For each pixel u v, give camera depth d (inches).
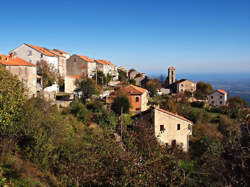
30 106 644.7
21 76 1485.0
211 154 746.8
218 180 516.7
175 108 1758.1
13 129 566.3
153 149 392.5
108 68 3105.3
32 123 609.0
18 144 615.8
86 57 2881.4
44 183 493.0
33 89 1604.3
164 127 1083.3
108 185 316.2
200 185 565.6
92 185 339.9
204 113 1876.2
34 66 1614.2
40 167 548.1
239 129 528.1
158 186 315.9
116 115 1259.2
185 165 738.2
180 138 1103.0
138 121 1052.5
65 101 1417.3
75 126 989.2
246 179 426.3
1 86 552.7
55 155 573.0
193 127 1441.9
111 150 345.4
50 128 645.9
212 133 1341.0
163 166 329.1
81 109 1175.6
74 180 382.0
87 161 373.4
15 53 2186.3
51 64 2196.1
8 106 549.6
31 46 2151.8
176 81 3373.5
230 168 490.3
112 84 2783.0
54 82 2026.3
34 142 578.2
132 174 303.3
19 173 493.7
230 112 1852.9
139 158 338.6
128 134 569.3
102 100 1663.4
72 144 666.2
